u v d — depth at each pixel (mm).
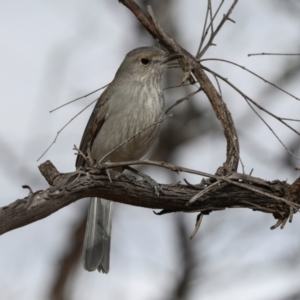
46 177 9211
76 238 16000
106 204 12383
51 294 15617
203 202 9562
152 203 9508
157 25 11047
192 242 14406
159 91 12227
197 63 10539
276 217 9656
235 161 9992
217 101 10344
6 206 8070
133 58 12266
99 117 12359
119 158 12359
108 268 12172
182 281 14141
